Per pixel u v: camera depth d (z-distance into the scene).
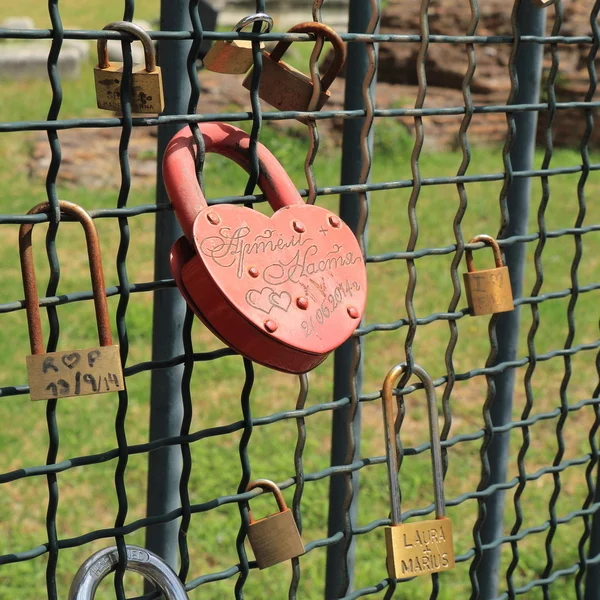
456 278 1.69
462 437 1.76
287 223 1.34
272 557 1.52
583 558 2.07
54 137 1.22
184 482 1.45
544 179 1.77
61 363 1.22
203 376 5.14
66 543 1.33
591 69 1.80
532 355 1.84
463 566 3.47
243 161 1.43
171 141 1.33
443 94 11.48
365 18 1.82
